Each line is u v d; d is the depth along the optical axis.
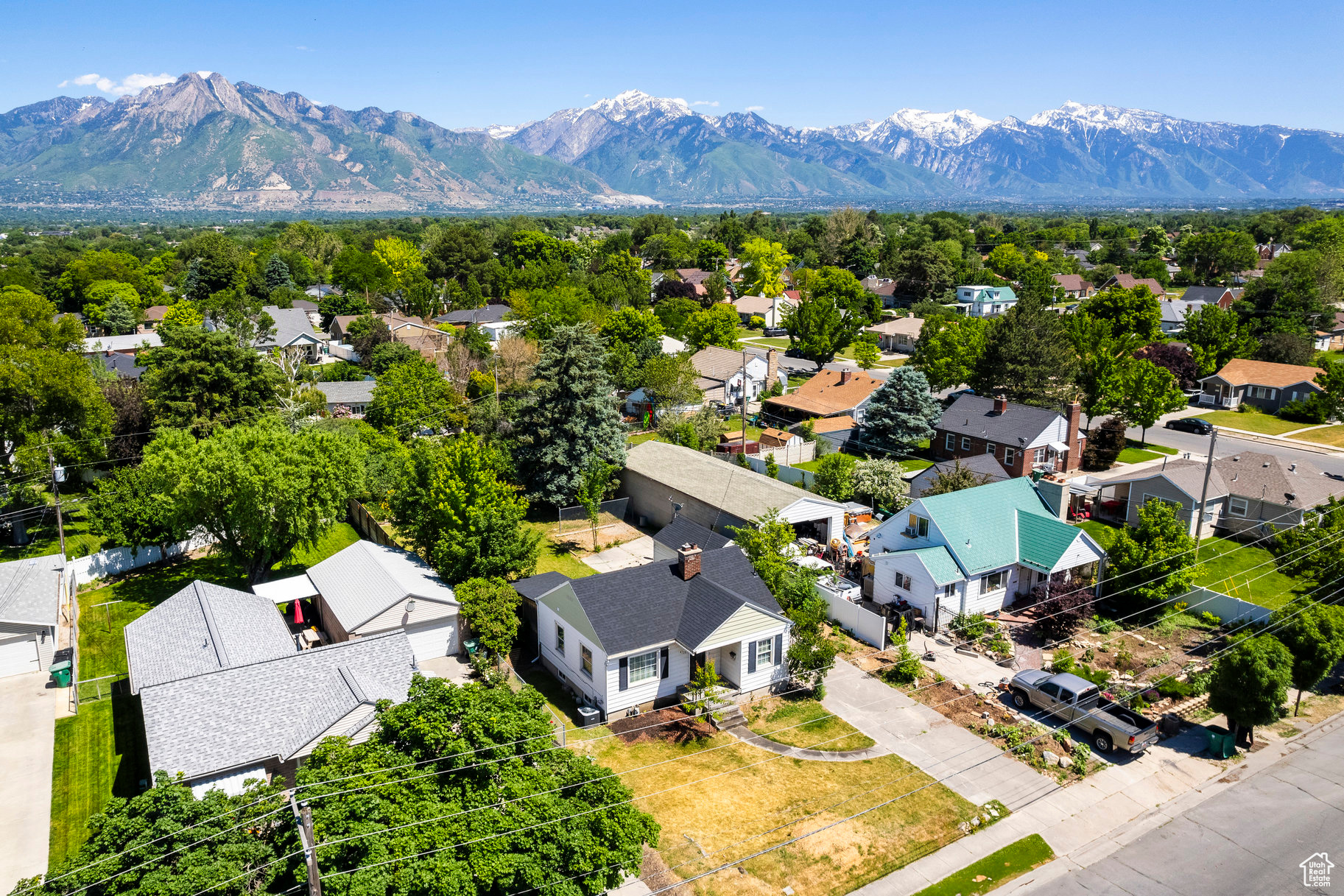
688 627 30.30
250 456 38.47
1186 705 31.75
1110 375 69.44
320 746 19.20
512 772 19.25
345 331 108.44
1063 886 22.61
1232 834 24.75
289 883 16.55
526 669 34.19
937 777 27.06
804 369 98.75
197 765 23.41
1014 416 64.06
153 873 15.06
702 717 30.09
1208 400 87.44
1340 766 28.33
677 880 22.42
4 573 37.06
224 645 28.89
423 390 68.88
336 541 50.22
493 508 37.62
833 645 34.66
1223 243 176.50
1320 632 30.28
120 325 113.75
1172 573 37.34
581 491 51.75
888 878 22.80
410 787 18.19
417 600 33.72
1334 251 139.00
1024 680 31.06
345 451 42.22
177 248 198.88
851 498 53.56
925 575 37.19
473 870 16.92
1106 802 26.17
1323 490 50.41
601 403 53.78
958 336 81.56
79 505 50.75
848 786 26.50
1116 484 53.59
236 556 40.62
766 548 36.06
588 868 18.11
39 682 33.12
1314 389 80.81
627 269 155.25
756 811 25.27
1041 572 38.44
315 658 27.56
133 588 42.72
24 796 25.89
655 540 42.97
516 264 176.12
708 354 92.62
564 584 31.67
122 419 54.44
